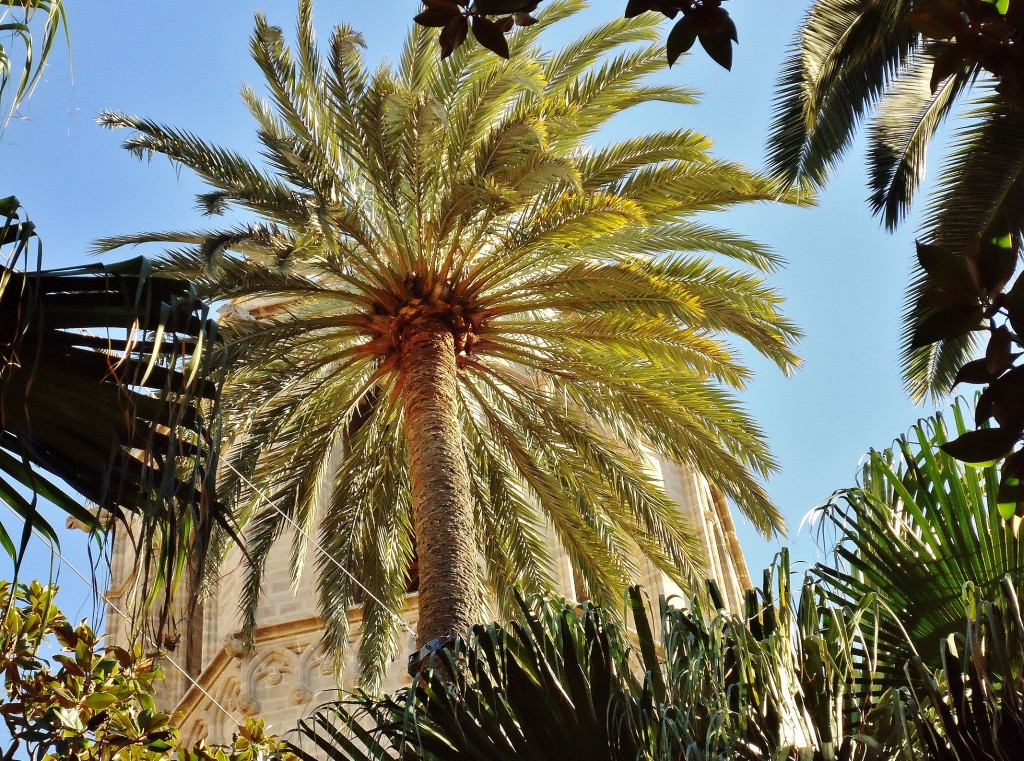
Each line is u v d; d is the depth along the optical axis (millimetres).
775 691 8102
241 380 18938
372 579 20438
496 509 20469
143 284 6641
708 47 5266
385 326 19469
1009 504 5223
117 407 6508
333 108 18797
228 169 18297
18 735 11266
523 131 17422
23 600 12125
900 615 9539
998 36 5328
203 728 24516
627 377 19734
